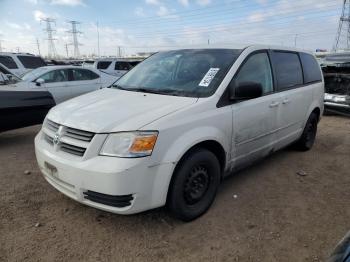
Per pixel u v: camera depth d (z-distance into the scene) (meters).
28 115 5.64
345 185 4.52
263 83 4.29
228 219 3.52
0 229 3.20
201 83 3.72
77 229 3.26
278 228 3.38
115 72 15.93
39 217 3.44
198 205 3.47
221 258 2.90
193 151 3.30
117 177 2.79
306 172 4.94
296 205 3.88
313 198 4.09
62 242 3.05
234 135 3.75
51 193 3.97
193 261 2.86
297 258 2.93
